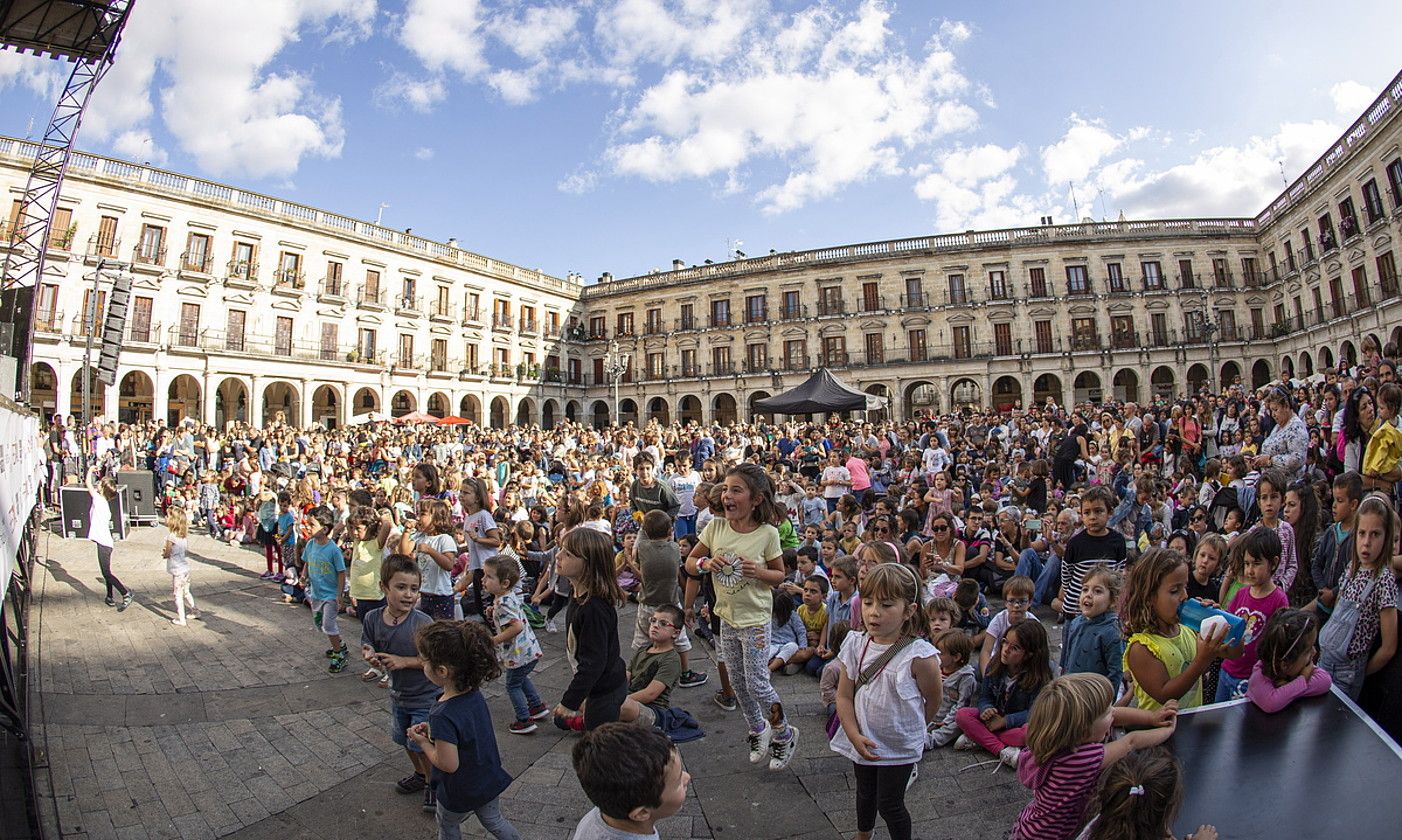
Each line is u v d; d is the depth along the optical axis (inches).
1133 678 147.3
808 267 1830.7
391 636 184.5
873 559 239.1
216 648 307.6
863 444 714.8
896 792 136.6
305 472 671.8
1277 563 176.7
